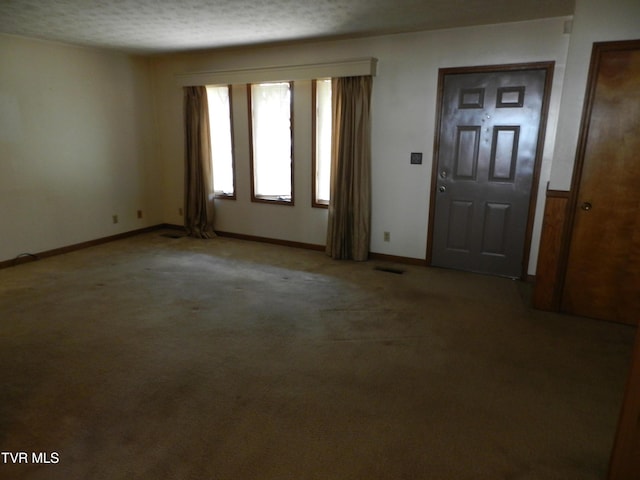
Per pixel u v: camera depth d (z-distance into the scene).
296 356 2.69
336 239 4.68
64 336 2.91
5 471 1.77
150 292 3.72
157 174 5.98
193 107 5.32
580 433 2.03
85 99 4.93
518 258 4.06
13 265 4.43
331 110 4.53
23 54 4.29
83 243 5.12
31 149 4.46
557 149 3.13
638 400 1.56
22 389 2.32
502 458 1.87
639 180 2.96
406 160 4.36
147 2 3.12
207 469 1.79
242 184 5.43
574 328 3.09
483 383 2.41
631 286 3.11
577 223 3.19
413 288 3.86
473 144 4.04
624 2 2.79
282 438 1.98
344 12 3.39
